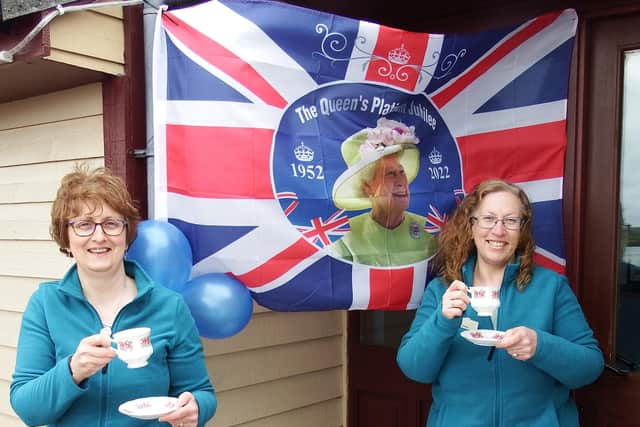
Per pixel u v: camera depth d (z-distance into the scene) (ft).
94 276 5.33
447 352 6.07
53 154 8.45
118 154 7.54
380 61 7.12
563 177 8.02
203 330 6.23
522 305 6.28
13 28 6.90
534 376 6.07
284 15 6.50
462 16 9.00
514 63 7.91
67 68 7.12
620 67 7.98
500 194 6.27
